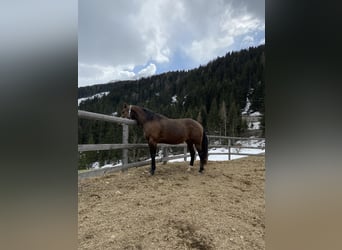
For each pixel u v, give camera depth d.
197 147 4.70
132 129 7.50
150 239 2.16
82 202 2.82
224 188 3.76
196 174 4.51
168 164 5.53
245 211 2.93
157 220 2.47
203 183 3.93
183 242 2.17
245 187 3.96
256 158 7.64
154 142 4.31
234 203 3.15
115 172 4.24
